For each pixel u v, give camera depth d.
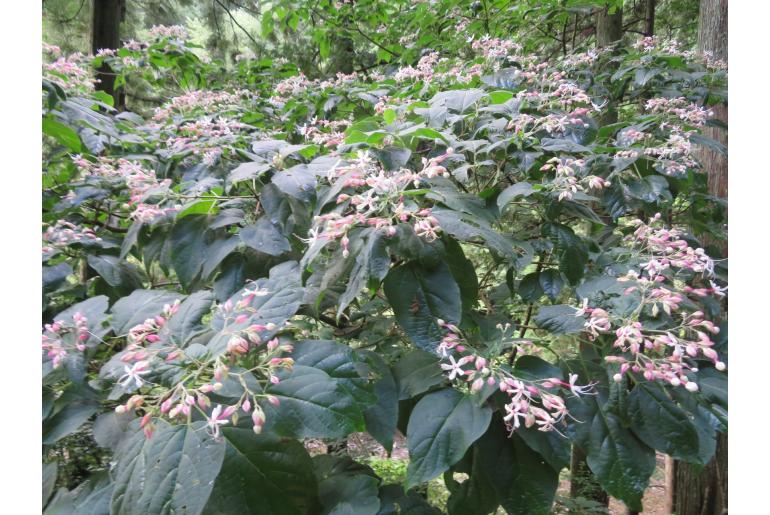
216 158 2.09
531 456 1.24
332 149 2.04
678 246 1.46
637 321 1.21
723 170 3.27
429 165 1.42
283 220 1.63
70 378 1.16
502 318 1.61
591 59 3.10
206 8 7.73
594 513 2.96
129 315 1.32
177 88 4.46
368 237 1.25
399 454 3.46
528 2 3.77
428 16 4.07
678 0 5.58
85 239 1.74
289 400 1.08
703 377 1.39
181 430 0.97
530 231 2.01
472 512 1.26
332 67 6.54
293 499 1.03
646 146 2.09
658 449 1.18
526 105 2.07
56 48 2.94
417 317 1.22
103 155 2.36
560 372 1.23
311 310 1.52
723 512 3.82
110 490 1.11
